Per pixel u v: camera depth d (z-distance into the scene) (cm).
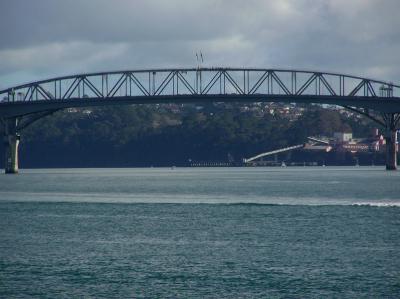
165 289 14162
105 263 16288
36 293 13988
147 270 15588
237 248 17938
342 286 14275
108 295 13825
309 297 13625
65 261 16538
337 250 17575
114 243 18812
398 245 18200
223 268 15725
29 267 15938
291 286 14288
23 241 19275
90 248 18112
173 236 19900
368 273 15200
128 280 14800
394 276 14950
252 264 16088
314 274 15150
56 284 14562
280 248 17900
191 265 16025
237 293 13875
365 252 17300
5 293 13988
